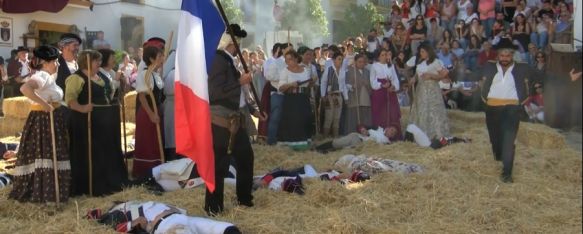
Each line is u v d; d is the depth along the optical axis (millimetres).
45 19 15102
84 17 15523
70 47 5766
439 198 5027
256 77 9164
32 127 4961
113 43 15734
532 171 6152
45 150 4930
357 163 6160
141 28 15820
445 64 10711
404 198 5016
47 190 4895
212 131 4594
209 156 4117
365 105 8492
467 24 11391
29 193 4949
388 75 8562
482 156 6574
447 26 12344
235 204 4938
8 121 9000
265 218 4543
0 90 11664
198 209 4816
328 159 6957
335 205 4875
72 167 5395
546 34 10609
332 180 5594
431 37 11766
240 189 4867
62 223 4461
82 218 4594
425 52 8289
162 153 6137
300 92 7820
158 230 4047
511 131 5945
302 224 4430
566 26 10273
